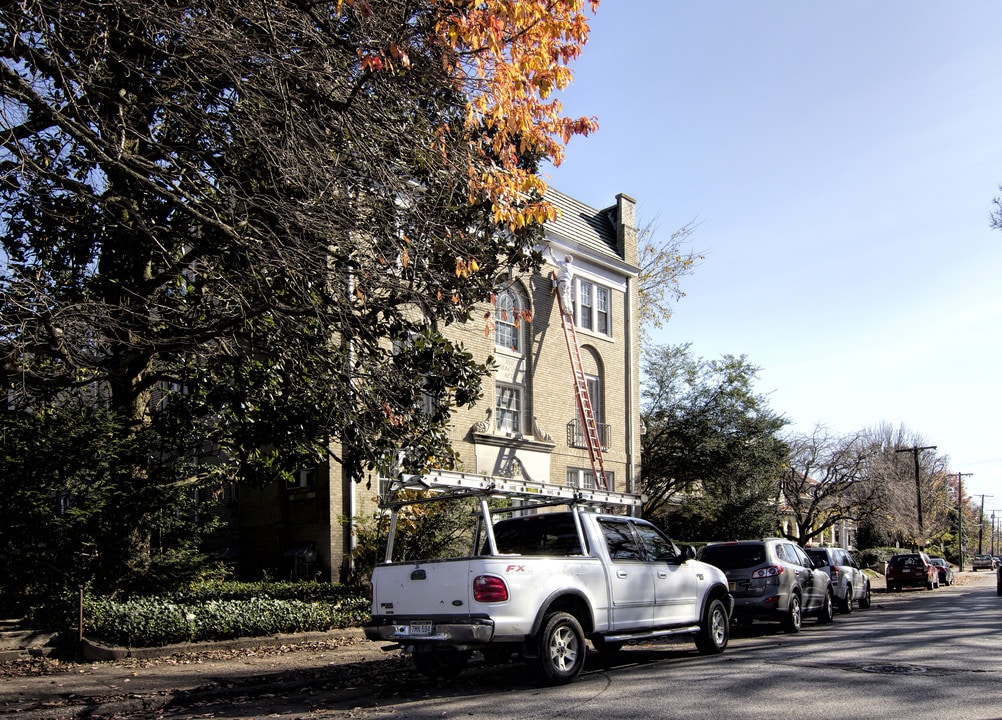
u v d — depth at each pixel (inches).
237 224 416.5
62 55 401.4
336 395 472.7
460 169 464.8
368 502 802.2
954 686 340.8
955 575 2347.4
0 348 378.3
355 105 442.0
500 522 439.2
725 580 500.4
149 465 563.5
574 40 451.8
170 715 343.9
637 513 1168.2
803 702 311.1
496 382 978.7
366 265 460.4
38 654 465.7
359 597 649.0
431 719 300.8
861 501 1643.7
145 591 546.0
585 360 1128.8
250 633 534.9
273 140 418.6
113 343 430.3
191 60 415.5
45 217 454.9
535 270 587.5
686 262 1584.6
